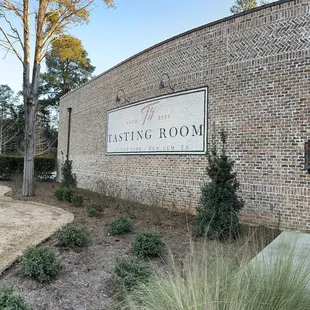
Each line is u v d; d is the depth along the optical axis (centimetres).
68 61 3441
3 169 1981
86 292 374
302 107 671
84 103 1586
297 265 280
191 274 287
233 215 602
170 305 255
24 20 1139
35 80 1180
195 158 873
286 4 705
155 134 1022
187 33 917
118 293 352
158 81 1020
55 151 3388
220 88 821
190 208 876
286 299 239
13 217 773
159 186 991
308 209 654
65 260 471
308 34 671
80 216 802
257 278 261
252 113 751
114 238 594
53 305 340
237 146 775
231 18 803
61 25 1194
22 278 404
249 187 746
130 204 941
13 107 4259
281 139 700
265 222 714
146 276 376
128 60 1184
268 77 727
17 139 3744
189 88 903
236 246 433
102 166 1350
